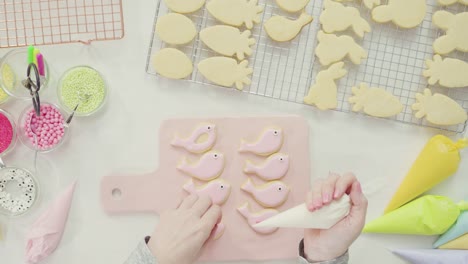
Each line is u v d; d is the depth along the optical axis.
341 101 1.14
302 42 1.14
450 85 1.11
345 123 1.15
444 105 1.11
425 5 1.10
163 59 1.11
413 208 1.11
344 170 1.15
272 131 1.12
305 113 1.15
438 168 1.09
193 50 1.15
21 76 1.13
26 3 1.15
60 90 1.12
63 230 1.15
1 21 1.15
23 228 1.15
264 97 1.15
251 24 1.11
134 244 1.15
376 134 1.15
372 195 1.15
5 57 1.12
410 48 1.14
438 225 1.10
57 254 1.15
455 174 1.16
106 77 1.15
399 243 1.15
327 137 1.15
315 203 0.89
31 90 1.05
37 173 1.15
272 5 1.15
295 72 1.15
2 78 1.11
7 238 1.15
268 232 1.13
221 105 1.15
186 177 1.14
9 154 1.15
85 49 1.15
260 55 1.15
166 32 1.11
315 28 1.14
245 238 1.14
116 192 1.15
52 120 1.12
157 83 1.15
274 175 1.13
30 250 1.13
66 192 1.14
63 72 1.15
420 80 1.14
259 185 1.14
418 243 1.15
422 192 1.13
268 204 1.12
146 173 1.14
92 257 1.16
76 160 1.15
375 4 1.11
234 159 1.14
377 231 1.13
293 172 1.14
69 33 1.15
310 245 0.96
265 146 1.12
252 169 1.12
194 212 1.03
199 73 1.15
